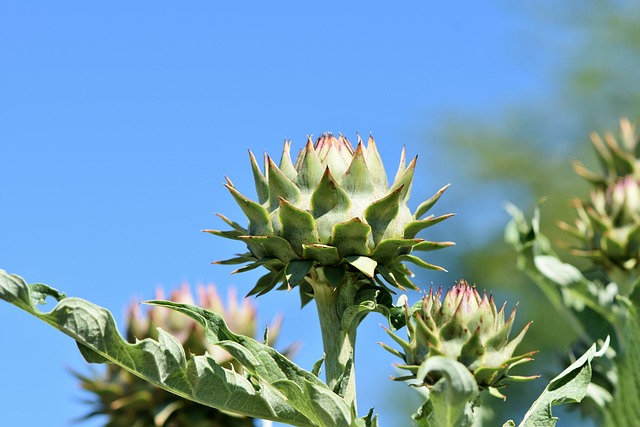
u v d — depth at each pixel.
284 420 4.76
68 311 4.52
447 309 4.83
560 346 16.27
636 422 6.92
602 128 21.61
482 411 6.95
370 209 5.01
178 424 8.46
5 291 4.50
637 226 7.43
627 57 22.08
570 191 20.61
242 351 4.70
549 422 4.75
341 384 5.00
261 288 5.18
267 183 5.22
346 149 5.22
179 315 8.64
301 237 5.02
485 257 19.42
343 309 5.13
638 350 6.88
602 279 8.72
